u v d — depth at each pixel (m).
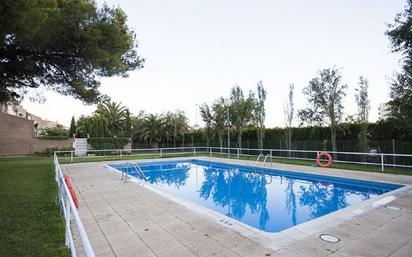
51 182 8.42
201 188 10.09
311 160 14.66
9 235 3.81
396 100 9.83
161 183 11.26
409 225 4.33
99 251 3.39
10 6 5.40
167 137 28.12
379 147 12.34
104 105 32.84
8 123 24.23
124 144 24.39
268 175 12.13
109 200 6.17
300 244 3.57
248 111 19.19
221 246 3.52
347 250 3.38
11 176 9.79
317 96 13.81
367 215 4.86
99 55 8.68
